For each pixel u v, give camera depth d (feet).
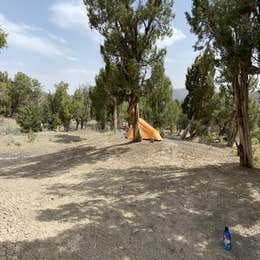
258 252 14.05
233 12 23.17
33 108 118.83
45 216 16.43
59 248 12.92
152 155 36.24
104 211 17.66
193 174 26.96
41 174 29.53
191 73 70.95
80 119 152.35
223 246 14.42
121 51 39.55
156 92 42.39
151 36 39.63
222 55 25.36
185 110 74.54
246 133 30.17
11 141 66.13
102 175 27.68
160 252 13.43
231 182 24.25
